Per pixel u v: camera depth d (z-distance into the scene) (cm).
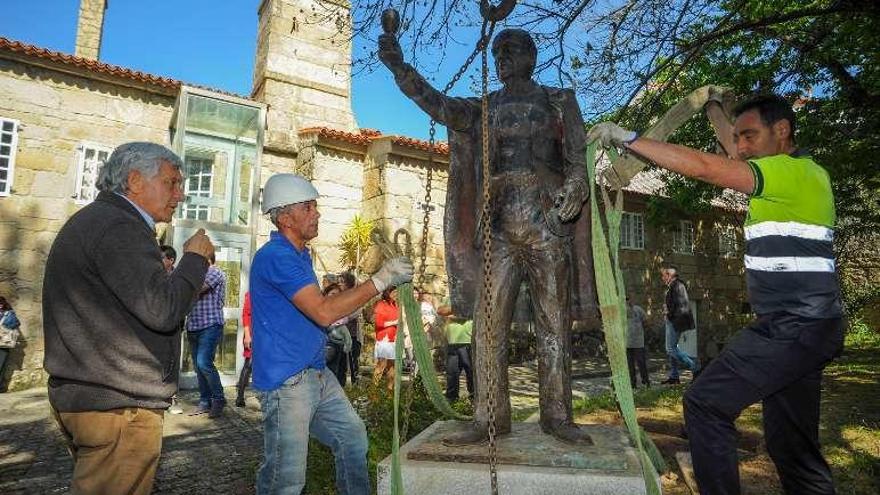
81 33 1259
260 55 1362
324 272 1203
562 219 256
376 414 418
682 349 910
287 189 259
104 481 179
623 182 236
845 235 934
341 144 1250
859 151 757
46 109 995
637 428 207
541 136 280
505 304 274
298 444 234
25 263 960
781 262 195
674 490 356
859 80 773
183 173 225
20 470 440
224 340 987
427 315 848
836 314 192
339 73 1353
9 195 955
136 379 183
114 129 1050
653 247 1688
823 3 653
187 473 430
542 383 273
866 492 344
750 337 197
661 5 535
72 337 178
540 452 234
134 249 183
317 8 1342
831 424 511
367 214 1249
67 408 178
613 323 218
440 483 227
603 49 564
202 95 1029
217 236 1041
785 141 219
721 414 194
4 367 889
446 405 294
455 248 300
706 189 1039
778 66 691
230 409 684
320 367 253
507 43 285
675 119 246
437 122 285
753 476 366
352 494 259
